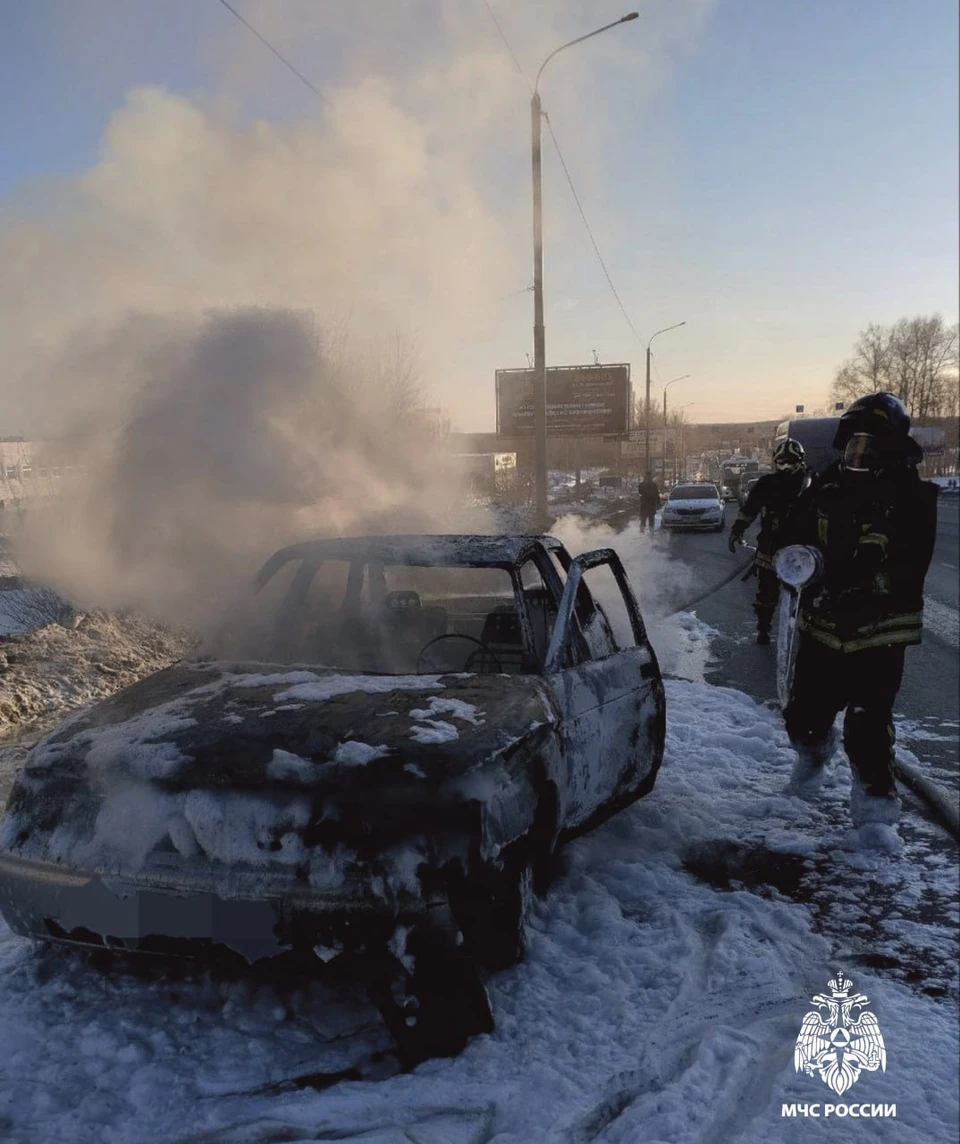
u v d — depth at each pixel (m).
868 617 4.09
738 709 6.34
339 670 3.43
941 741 5.77
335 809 2.41
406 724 2.70
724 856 3.97
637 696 4.07
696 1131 2.21
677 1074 2.44
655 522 30.03
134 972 2.80
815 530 4.26
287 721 2.73
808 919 3.38
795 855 3.98
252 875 2.37
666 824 4.25
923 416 84.06
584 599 4.29
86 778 2.59
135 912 2.41
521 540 4.02
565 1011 2.68
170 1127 2.15
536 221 18.23
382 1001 2.36
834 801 4.63
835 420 28.23
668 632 9.96
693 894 3.55
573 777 3.38
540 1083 2.34
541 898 3.24
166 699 3.04
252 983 2.74
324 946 2.34
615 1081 2.36
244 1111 2.21
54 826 2.57
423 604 4.40
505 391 41.28
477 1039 2.49
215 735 2.65
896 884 3.71
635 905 3.45
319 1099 2.24
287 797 2.44
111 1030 2.51
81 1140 2.10
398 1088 2.30
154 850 2.44
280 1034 2.53
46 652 7.42
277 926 2.35
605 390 40.44
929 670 7.95
